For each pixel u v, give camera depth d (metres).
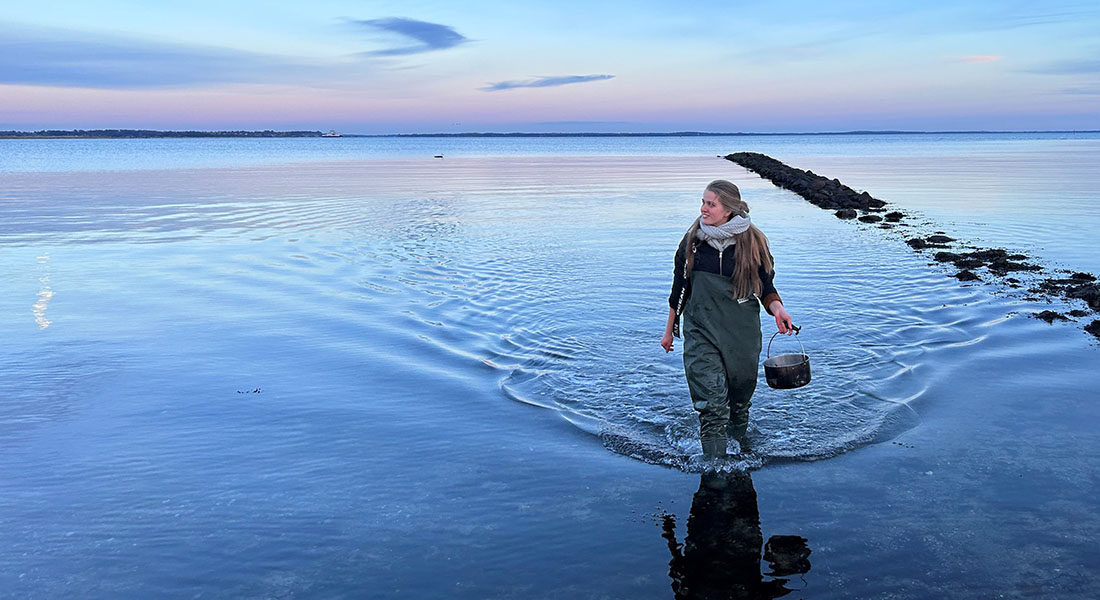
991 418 4.75
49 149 93.75
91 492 3.90
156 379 5.70
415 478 4.05
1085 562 3.11
